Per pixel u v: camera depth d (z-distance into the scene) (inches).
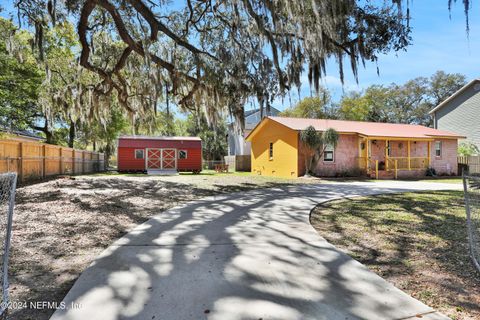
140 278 102.7
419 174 658.2
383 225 185.0
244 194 333.1
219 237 156.5
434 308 83.4
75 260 123.2
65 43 648.4
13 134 567.5
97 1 253.3
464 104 840.3
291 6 240.4
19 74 554.9
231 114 366.3
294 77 294.5
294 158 601.6
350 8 217.9
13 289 95.7
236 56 312.5
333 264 116.8
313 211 231.8
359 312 80.4
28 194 291.9
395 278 104.7
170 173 776.3
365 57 250.4
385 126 738.2
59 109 452.8
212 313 79.6
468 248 138.4
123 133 1120.2
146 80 394.9
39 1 287.1
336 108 1214.9
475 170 693.9
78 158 676.1
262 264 116.7
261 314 79.1
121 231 170.9
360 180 556.1
